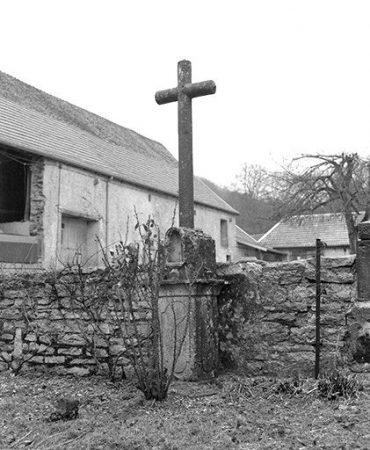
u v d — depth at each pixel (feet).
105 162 58.03
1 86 58.18
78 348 20.33
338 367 16.30
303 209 65.98
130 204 58.08
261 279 18.10
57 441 13.05
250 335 18.02
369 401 13.52
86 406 15.83
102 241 52.70
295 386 15.21
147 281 17.61
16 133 47.32
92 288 20.07
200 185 86.28
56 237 46.88
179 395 15.72
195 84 21.02
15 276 21.81
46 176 46.50
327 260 17.11
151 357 15.78
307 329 17.16
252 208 126.93
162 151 86.07
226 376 17.80
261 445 11.29
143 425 13.42
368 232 16.55
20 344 21.42
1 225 47.91
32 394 17.89
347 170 63.41
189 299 16.12
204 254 17.98
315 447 10.90
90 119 71.26
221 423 13.06
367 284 16.40
